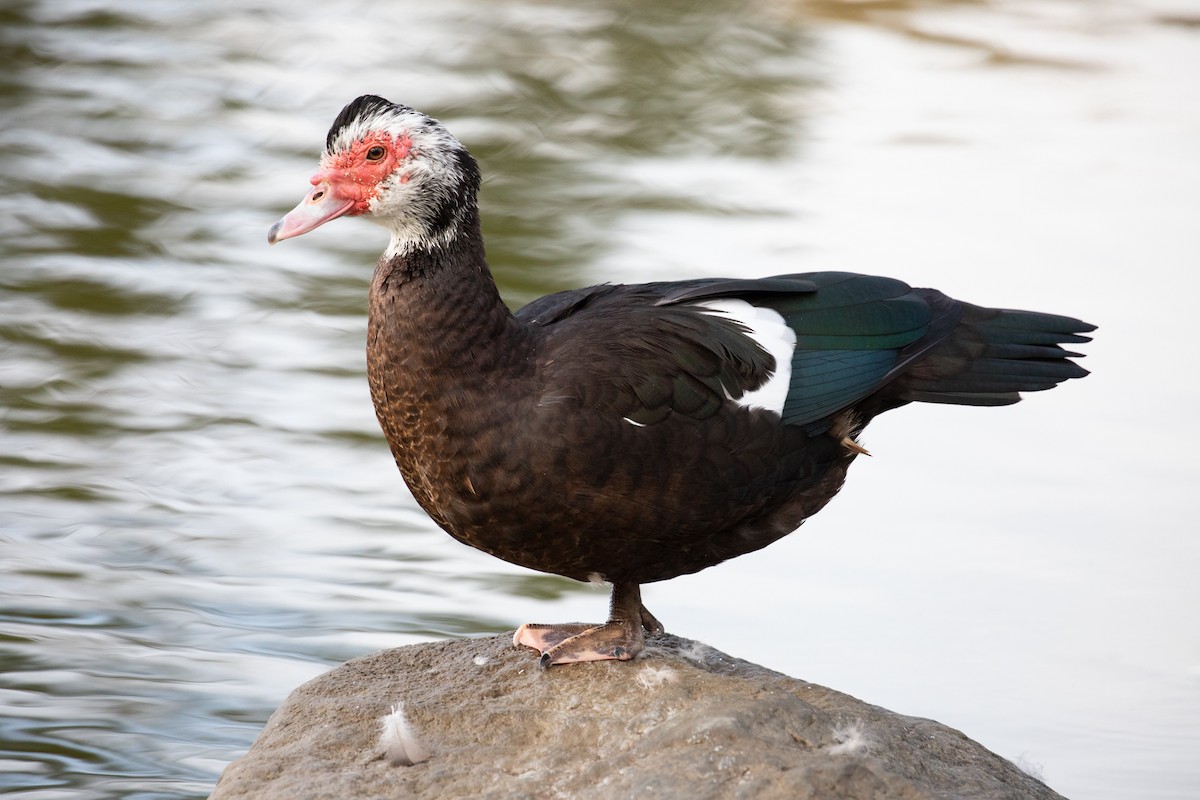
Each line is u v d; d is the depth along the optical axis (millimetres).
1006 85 23188
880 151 20641
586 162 19797
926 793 6590
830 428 8344
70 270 16609
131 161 19672
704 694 7461
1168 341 15445
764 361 8047
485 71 23078
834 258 17188
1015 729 9867
